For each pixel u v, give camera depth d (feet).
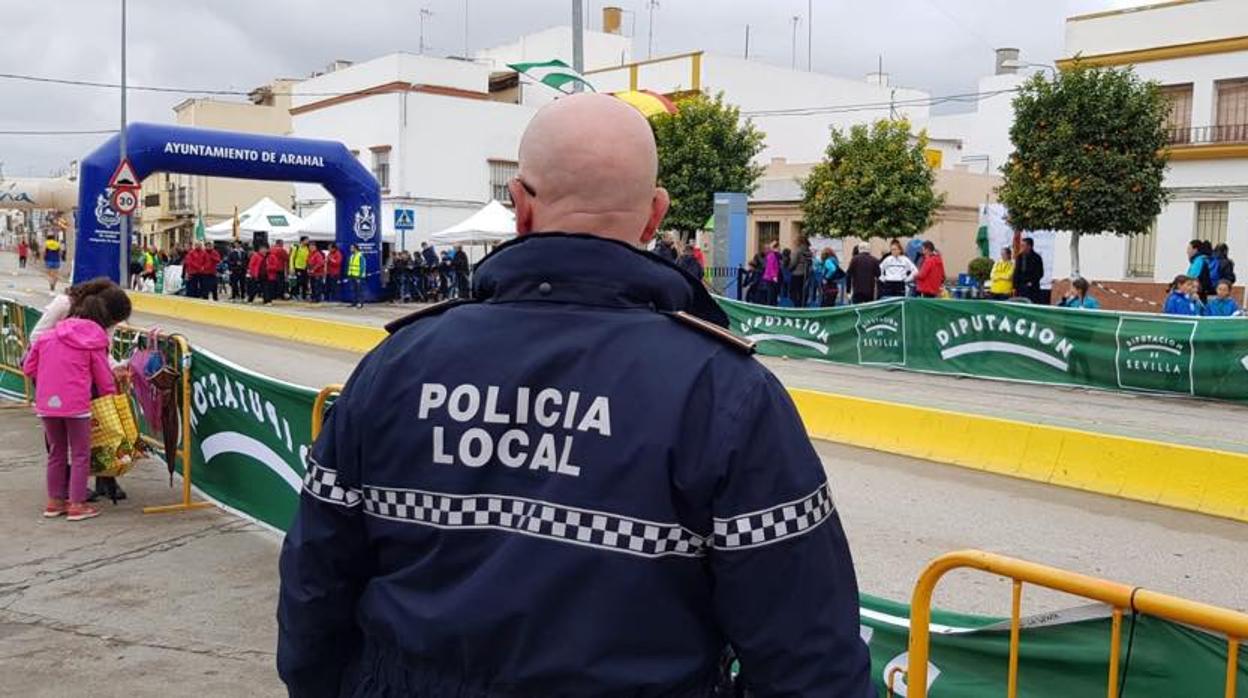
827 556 5.31
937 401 39.86
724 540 5.13
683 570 5.23
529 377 5.43
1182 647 8.47
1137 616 8.71
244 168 85.35
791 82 149.38
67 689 14.16
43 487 25.18
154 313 83.92
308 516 5.98
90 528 21.80
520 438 5.39
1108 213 72.64
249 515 21.17
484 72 137.28
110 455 22.85
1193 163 85.30
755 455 5.18
